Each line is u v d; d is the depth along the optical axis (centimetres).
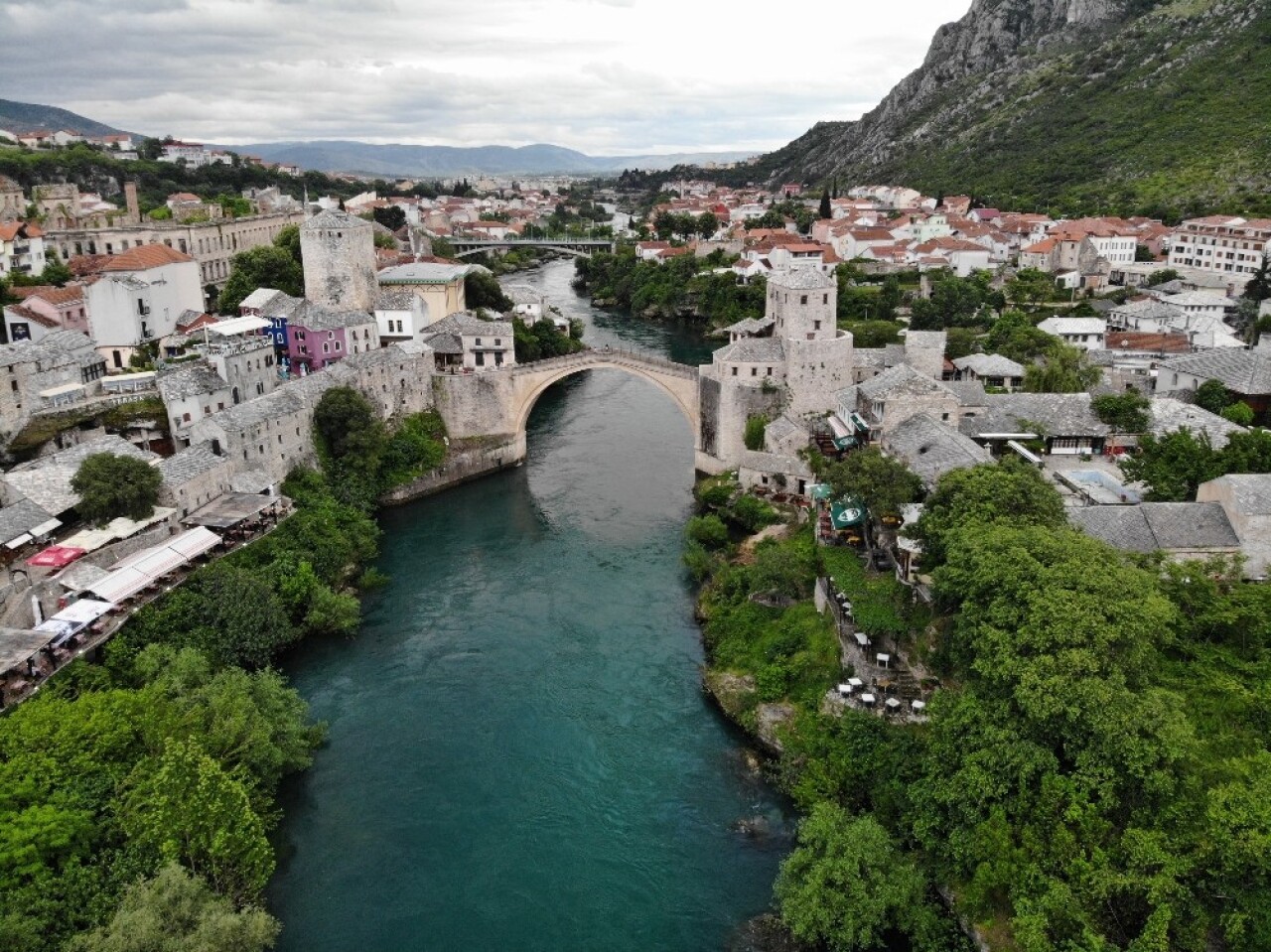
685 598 8794
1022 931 4291
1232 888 4162
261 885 4959
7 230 13562
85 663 6362
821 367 10531
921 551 6625
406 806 5981
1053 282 19250
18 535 7231
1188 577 5722
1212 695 5116
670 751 6531
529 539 10194
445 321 13450
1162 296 16738
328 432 10688
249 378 10788
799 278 10550
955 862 4906
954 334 13925
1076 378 10325
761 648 7412
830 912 4738
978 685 5284
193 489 8425
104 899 4528
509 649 7869
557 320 18512
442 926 5053
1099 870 4331
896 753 5703
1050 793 4638
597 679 7419
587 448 13338
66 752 5116
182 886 4438
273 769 6000
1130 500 7250
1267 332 13400
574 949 4906
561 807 5981
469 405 12294
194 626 7144
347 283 13738
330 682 7356
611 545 10000
